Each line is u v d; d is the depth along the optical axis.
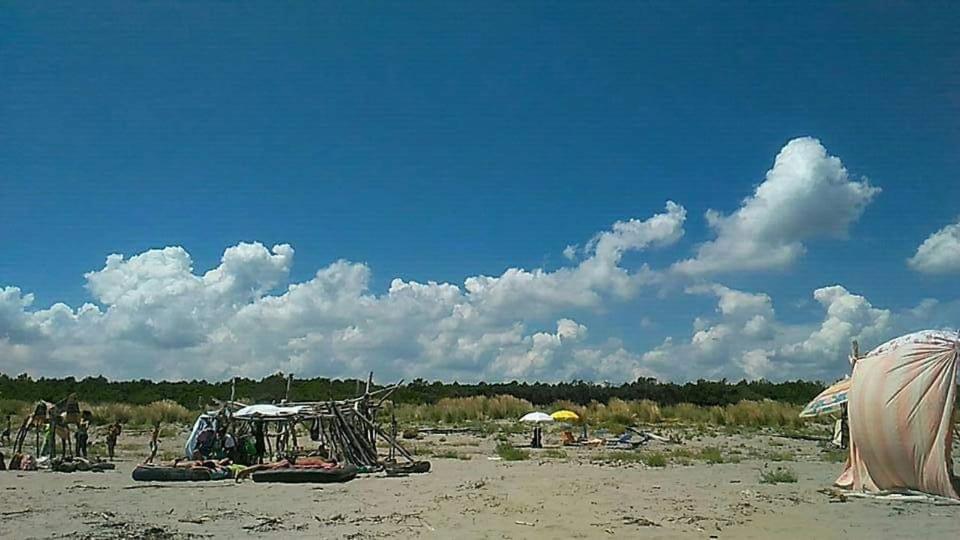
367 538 13.34
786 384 78.06
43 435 33.62
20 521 15.08
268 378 59.78
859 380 18.80
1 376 71.06
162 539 13.37
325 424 25.89
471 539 13.18
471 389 77.25
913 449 17.80
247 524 14.75
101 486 20.78
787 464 26.84
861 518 15.23
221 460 24.62
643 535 13.55
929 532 13.95
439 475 23.34
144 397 67.38
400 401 66.56
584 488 19.53
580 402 74.75
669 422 51.94
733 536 13.52
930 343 18.14
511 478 22.12
